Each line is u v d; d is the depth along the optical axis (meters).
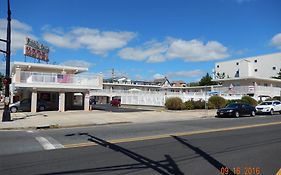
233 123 22.73
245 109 31.34
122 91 61.16
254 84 60.84
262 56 83.69
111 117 26.62
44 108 35.31
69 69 40.28
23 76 31.83
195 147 11.83
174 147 11.80
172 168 8.44
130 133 16.23
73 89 34.78
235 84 66.00
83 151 10.94
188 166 8.67
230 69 89.75
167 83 112.50
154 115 29.69
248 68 85.12
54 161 9.28
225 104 41.41
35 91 32.50
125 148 11.56
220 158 9.79
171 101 37.94
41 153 10.56
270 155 10.30
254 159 9.65
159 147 11.80
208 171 8.09
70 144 12.50
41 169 8.30
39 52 41.88
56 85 33.25
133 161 9.30
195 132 16.69
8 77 22.41
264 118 28.66
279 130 18.02
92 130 17.88
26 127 19.47
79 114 29.16
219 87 68.38
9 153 10.58
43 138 14.30
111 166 8.64
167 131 17.25
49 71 39.94
